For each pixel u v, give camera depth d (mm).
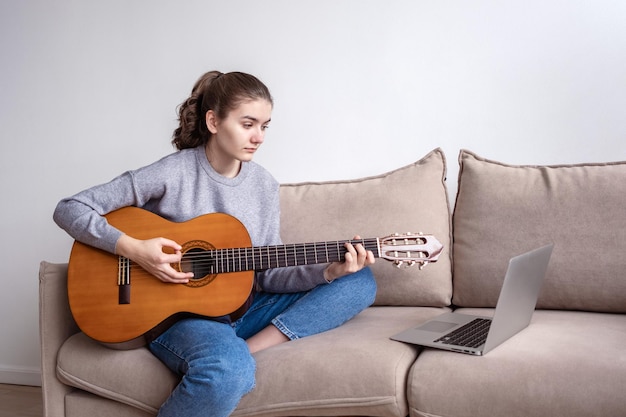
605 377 1424
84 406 1815
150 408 1705
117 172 2914
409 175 2248
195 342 1657
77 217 1794
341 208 2242
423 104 2523
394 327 1854
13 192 3010
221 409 1596
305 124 2684
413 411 1545
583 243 1962
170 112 2832
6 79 3004
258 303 2004
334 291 1902
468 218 2137
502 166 2170
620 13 2270
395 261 1827
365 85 2594
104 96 2912
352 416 1640
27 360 3006
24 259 3010
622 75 2279
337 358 1631
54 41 2959
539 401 1434
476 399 1484
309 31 2650
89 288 1780
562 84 2354
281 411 1641
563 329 1746
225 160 1938
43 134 2996
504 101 2424
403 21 2529
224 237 1834
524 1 2381
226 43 2756
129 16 2863
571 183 2033
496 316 1541
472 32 2449
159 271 1741
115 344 1758
